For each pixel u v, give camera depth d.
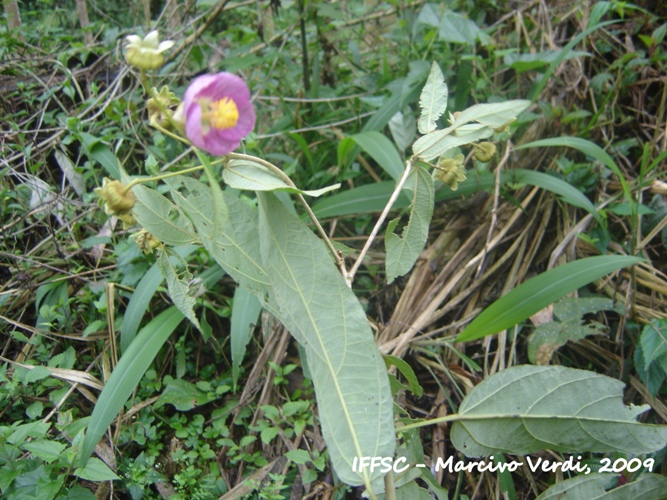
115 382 0.45
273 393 0.54
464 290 0.59
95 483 0.46
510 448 0.38
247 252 0.36
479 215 0.64
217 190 0.27
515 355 0.56
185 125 0.27
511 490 0.44
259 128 0.78
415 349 0.55
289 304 0.33
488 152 0.37
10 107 0.74
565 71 0.72
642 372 0.50
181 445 0.50
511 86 0.76
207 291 0.58
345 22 0.91
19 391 0.51
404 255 0.38
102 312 0.54
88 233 0.65
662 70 0.69
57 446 0.42
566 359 0.56
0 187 0.65
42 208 0.63
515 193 0.64
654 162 0.57
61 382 0.52
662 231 0.60
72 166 0.66
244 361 0.57
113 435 0.49
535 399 0.36
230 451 0.49
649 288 0.57
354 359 0.32
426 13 0.72
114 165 0.62
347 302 0.33
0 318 0.55
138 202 0.34
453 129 0.36
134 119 0.71
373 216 0.66
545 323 0.54
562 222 0.63
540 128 0.69
